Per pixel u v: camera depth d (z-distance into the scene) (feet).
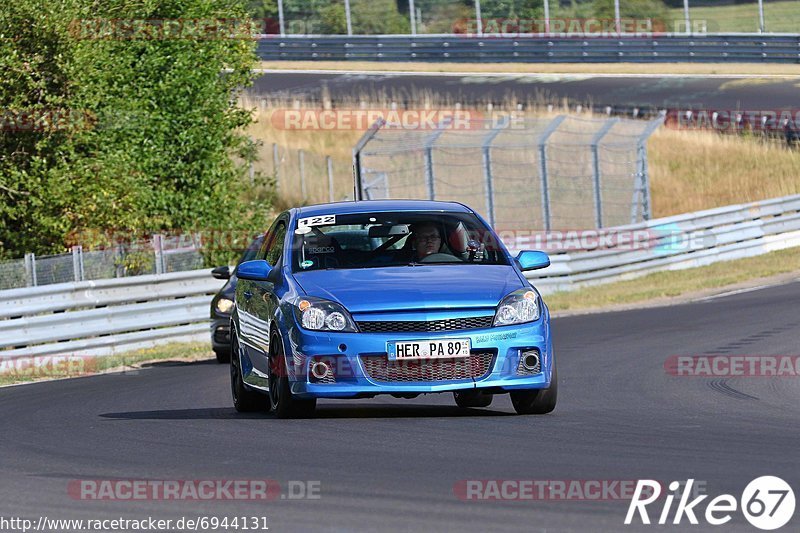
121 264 162.71
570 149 305.73
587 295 194.49
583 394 90.53
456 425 71.92
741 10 442.09
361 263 79.36
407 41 417.90
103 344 140.87
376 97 354.54
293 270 78.89
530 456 60.23
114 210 177.88
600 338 135.64
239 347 85.76
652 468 56.29
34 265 146.20
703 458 59.06
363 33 439.22
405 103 348.59
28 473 59.67
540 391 75.92
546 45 409.08
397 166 292.20
